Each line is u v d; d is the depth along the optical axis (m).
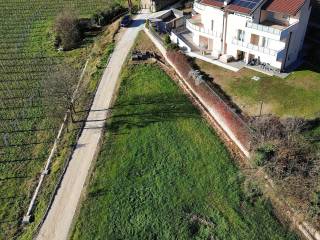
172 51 65.88
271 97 54.47
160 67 66.12
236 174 45.28
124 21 79.62
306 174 41.91
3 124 56.41
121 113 56.19
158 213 41.62
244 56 62.75
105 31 81.19
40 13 91.50
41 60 72.38
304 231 38.72
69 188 44.94
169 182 44.97
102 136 52.19
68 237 39.62
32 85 64.44
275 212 40.97
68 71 64.19
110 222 40.88
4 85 64.81
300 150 44.22
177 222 40.59
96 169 47.09
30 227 41.25
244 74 59.72
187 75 60.44
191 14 77.56
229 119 50.34
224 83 58.28
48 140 53.28
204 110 55.47
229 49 63.28
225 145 49.53
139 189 44.28
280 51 56.69
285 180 41.78
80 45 77.50
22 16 90.50
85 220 41.19
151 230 40.00
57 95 58.41
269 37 56.94
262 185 43.19
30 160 50.22
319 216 38.38
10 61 72.25
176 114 55.16
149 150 49.38
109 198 43.38
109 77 64.62
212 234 39.31
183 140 50.62
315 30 67.44
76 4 95.12
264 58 59.72
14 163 49.97
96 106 58.16
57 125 55.62
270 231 39.25
